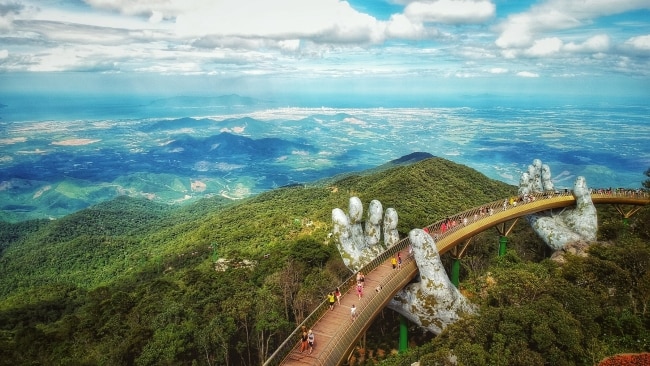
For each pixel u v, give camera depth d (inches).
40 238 6220.5
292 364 981.2
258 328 1715.1
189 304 2057.1
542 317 1032.8
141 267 3919.8
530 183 2496.3
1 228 7111.2
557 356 961.5
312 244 2460.6
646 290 1198.3
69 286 3700.8
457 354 993.5
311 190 5634.8
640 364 992.9
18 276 4485.7
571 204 2245.3
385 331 2010.3
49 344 1924.2
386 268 1514.5
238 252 3230.8
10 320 2923.2
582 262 1416.1
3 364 1817.2
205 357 1712.6
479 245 2464.3
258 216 4584.2
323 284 1951.3
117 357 1600.6
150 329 1754.4
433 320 1446.9
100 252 4899.1
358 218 1615.4
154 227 6845.5
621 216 2586.1
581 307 1107.3
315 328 1136.8
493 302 1419.8
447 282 1441.9
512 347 992.9
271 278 2185.0
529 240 2610.7
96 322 2081.7
